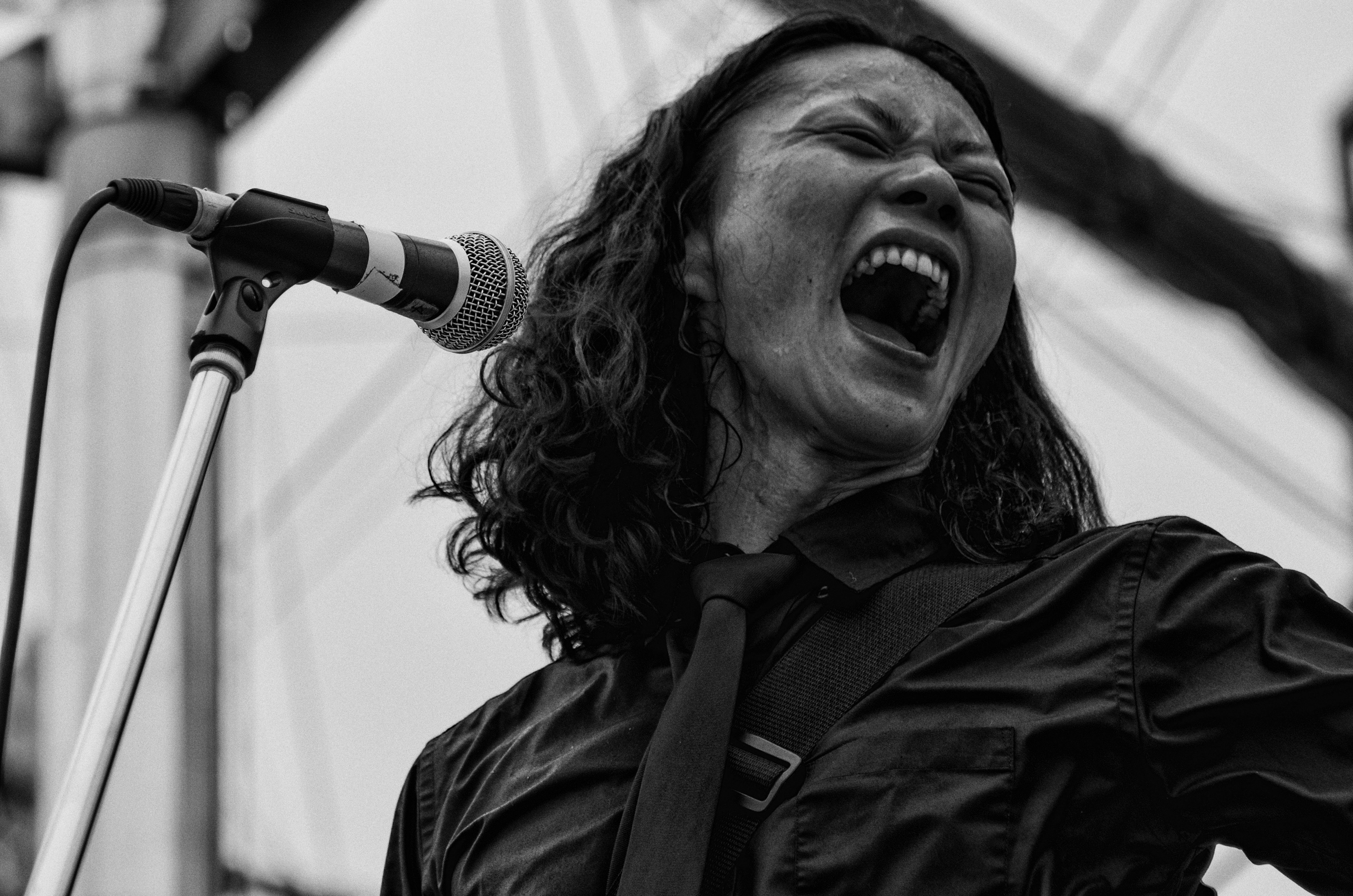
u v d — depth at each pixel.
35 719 7.76
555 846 3.21
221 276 3.10
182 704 7.41
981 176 3.57
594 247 3.91
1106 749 2.99
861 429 3.41
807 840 3.01
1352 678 2.88
